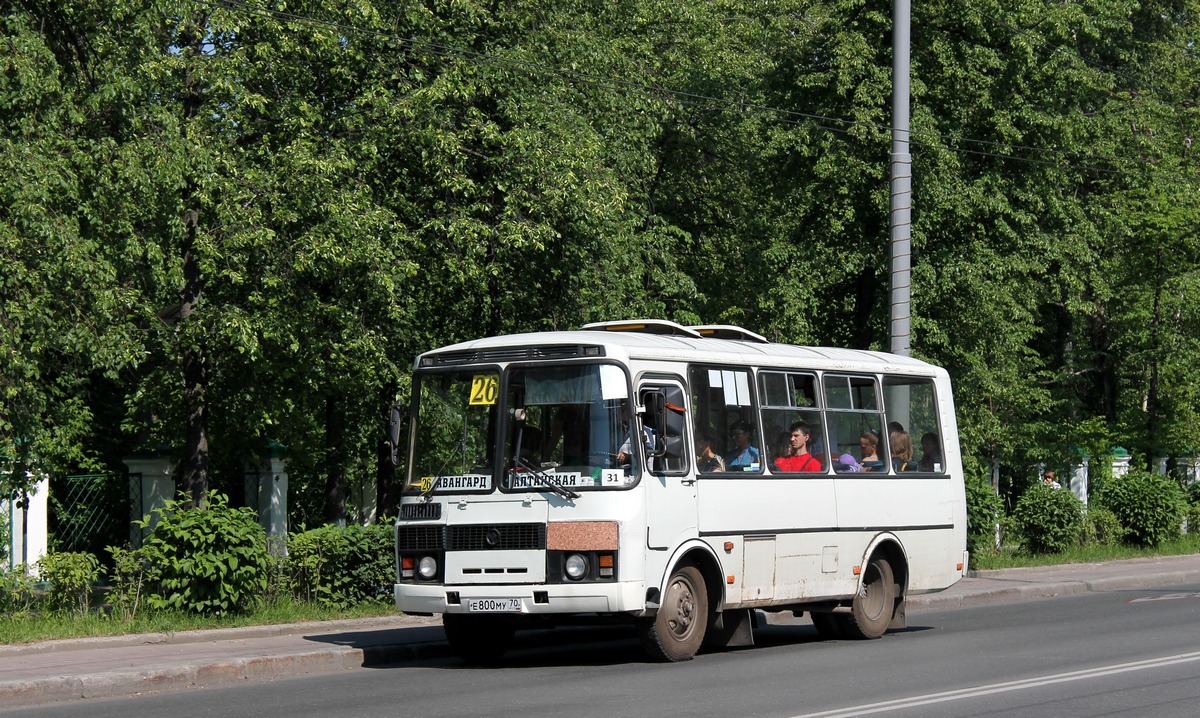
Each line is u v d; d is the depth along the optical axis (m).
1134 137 37.16
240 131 20.94
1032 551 29.22
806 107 29.03
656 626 13.20
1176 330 36.56
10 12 17.41
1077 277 32.28
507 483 13.17
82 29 17.97
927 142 27.83
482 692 11.50
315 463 27.77
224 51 20.08
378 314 21.61
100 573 16.56
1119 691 10.99
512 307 23.64
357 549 17.25
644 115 27.64
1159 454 39.03
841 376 16.20
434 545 13.44
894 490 16.61
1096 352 40.97
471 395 13.62
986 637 15.65
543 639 16.31
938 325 29.56
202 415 21.53
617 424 13.05
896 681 11.72
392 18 21.47
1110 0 30.89
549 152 21.52
